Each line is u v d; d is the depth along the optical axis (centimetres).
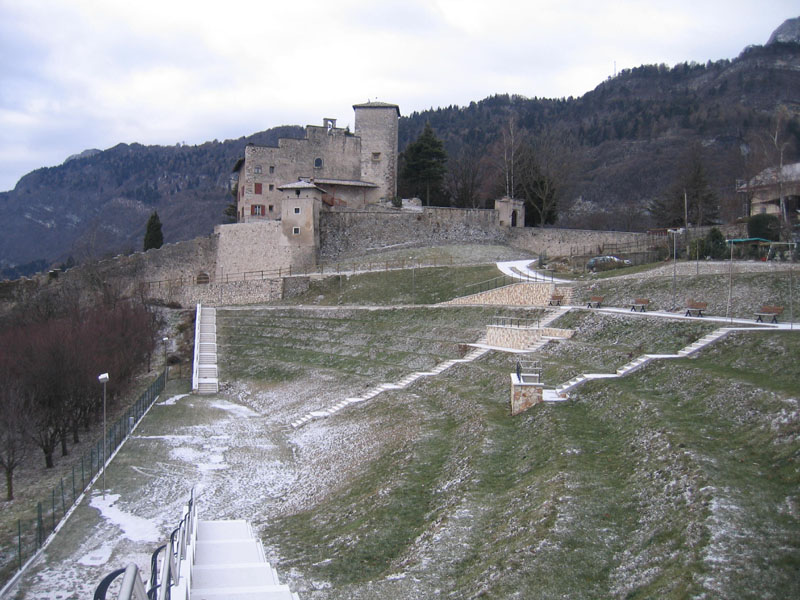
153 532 2867
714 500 2000
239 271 9162
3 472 4172
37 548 2722
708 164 15950
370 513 2630
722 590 1614
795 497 1992
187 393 5753
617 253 7319
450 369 4688
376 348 5825
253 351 6588
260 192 10075
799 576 1638
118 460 3862
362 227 9225
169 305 8438
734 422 2608
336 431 4131
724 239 6319
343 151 10312
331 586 2070
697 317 4228
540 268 7375
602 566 1877
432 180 11244
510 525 2206
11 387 4281
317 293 7969
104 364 5269
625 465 2500
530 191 10425
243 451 4031
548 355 4378
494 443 3031
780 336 3328
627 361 3753
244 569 1986
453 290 7038
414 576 2002
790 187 8131
